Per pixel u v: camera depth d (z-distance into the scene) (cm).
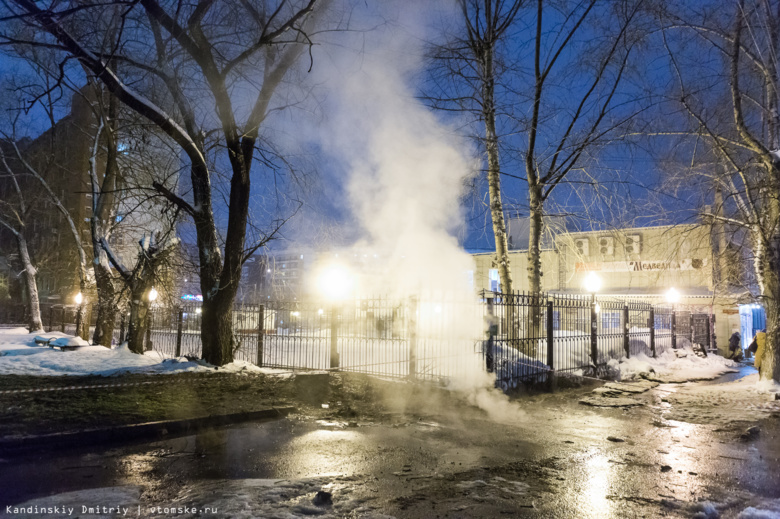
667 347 2075
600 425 855
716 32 1330
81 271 2097
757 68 1376
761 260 1470
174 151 1504
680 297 2650
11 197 2841
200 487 479
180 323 1584
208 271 1259
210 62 1152
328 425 788
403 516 425
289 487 482
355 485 502
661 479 554
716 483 544
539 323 1286
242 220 1252
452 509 446
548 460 621
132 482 496
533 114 1488
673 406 1062
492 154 1532
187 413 769
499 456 633
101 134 1956
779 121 1338
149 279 1587
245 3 1150
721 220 1381
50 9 933
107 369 1222
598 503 472
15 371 1173
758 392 1216
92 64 1039
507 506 458
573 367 1367
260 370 1207
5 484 481
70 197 3288
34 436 605
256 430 741
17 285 4556
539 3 1437
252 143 1253
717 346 2659
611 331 1670
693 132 1355
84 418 705
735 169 1395
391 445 672
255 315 1513
